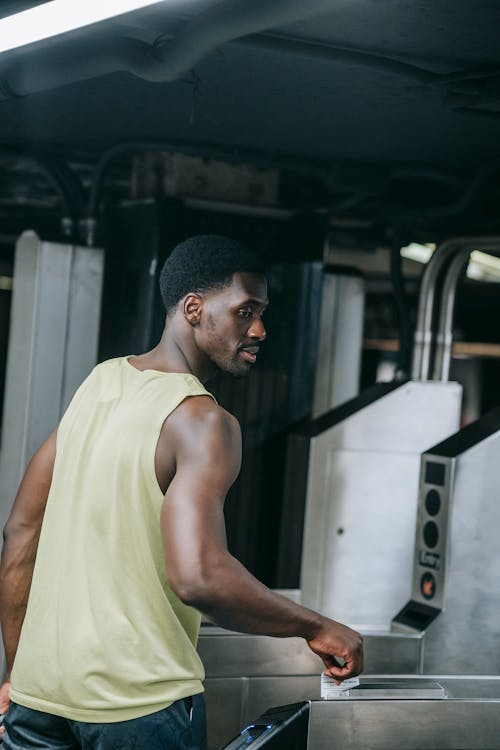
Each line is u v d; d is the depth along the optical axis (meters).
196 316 2.30
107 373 2.32
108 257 4.88
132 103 4.18
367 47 3.26
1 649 4.31
